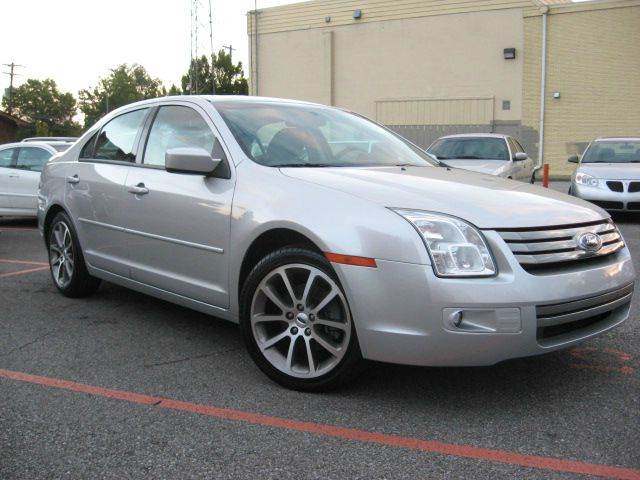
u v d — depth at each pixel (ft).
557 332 10.50
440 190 11.06
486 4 77.00
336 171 12.25
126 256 15.28
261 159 12.74
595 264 10.92
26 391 11.46
